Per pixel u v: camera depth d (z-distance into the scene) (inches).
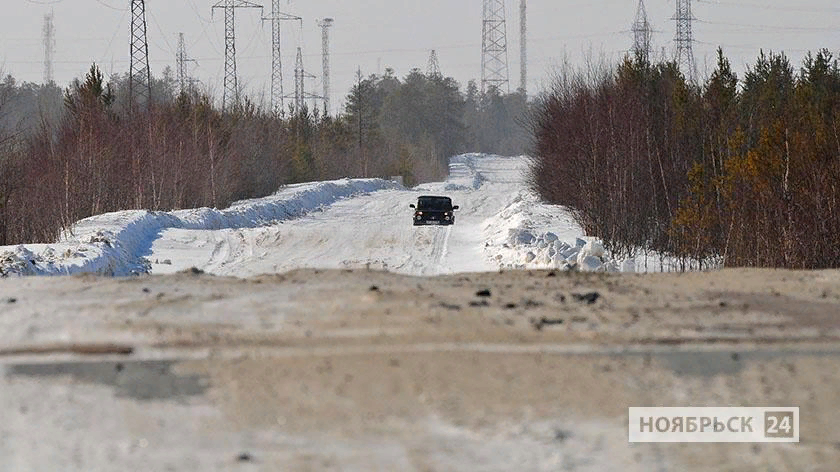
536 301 1433.3
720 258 3757.4
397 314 1337.4
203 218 6235.2
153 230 5585.6
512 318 1327.5
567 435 999.0
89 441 992.2
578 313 1363.2
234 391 1107.3
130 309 1411.2
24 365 1204.5
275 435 1001.5
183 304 1435.8
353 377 1133.1
